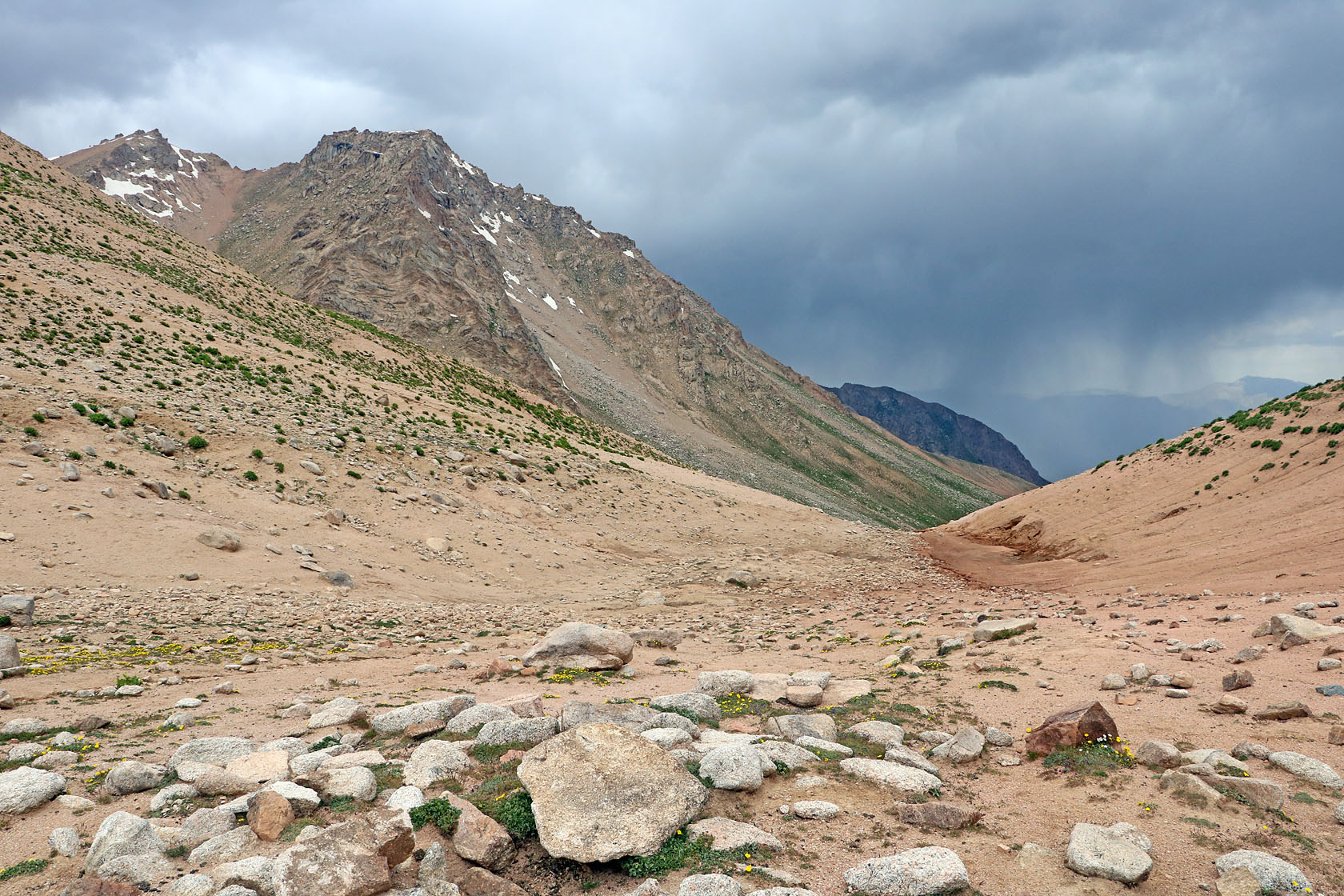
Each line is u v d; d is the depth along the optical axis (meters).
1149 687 14.35
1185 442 52.91
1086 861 7.75
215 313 75.81
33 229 72.62
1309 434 41.06
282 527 35.66
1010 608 28.33
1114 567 38.31
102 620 22.14
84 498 30.78
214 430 42.81
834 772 10.70
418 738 12.61
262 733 13.20
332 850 7.63
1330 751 10.58
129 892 7.34
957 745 11.64
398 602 30.66
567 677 18.08
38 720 13.12
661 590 39.47
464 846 8.30
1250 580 27.17
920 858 7.76
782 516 68.81
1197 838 8.54
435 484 49.38
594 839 8.37
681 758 10.76
